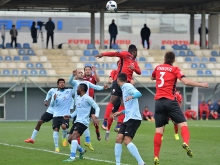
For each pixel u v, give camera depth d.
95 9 91.88
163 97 29.58
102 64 87.12
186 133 29.22
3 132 52.78
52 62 86.25
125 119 29.05
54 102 37.22
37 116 79.44
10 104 78.62
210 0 90.06
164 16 127.75
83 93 32.12
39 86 78.38
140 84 81.44
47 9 93.56
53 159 33.00
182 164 31.55
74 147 31.92
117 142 28.91
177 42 126.06
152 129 57.16
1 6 90.06
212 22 99.44
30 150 37.50
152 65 88.81
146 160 33.12
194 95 82.50
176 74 29.56
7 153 35.94
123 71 38.09
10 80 77.81
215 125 63.59
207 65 91.31
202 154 35.81
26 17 117.25
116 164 28.91
